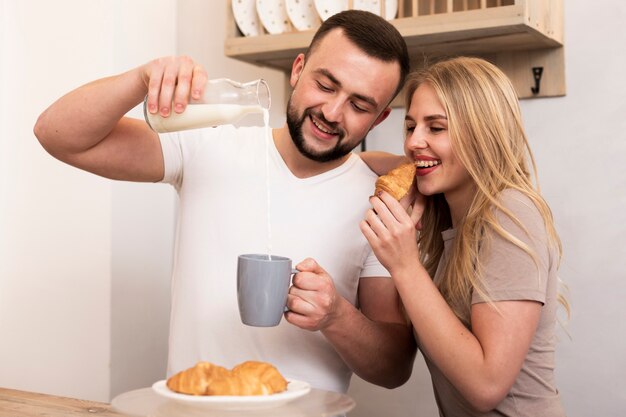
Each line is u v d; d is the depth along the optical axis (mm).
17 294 2471
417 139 1418
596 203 2008
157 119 1210
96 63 2338
